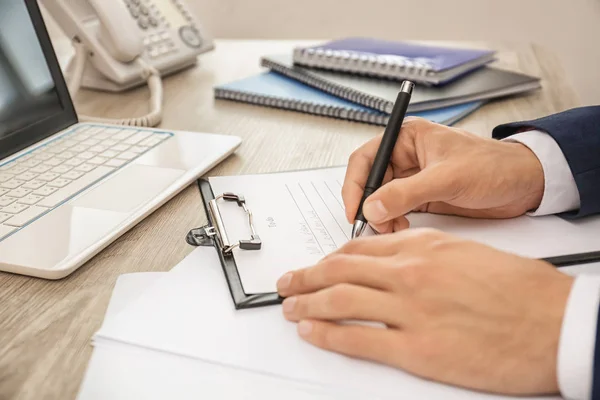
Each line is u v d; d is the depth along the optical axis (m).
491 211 0.55
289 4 1.69
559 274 0.38
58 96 0.75
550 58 1.18
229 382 0.35
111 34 0.93
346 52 0.99
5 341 0.40
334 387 0.35
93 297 0.44
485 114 0.86
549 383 0.35
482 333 0.35
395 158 0.58
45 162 0.66
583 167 0.54
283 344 0.38
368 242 0.42
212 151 0.69
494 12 1.65
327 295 0.39
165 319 0.41
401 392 0.35
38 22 0.74
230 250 0.47
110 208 0.56
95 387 0.35
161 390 0.35
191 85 1.03
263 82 0.99
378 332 0.37
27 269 0.46
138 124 0.82
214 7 1.69
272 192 0.59
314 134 0.80
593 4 1.60
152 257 0.50
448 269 0.38
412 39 1.70
